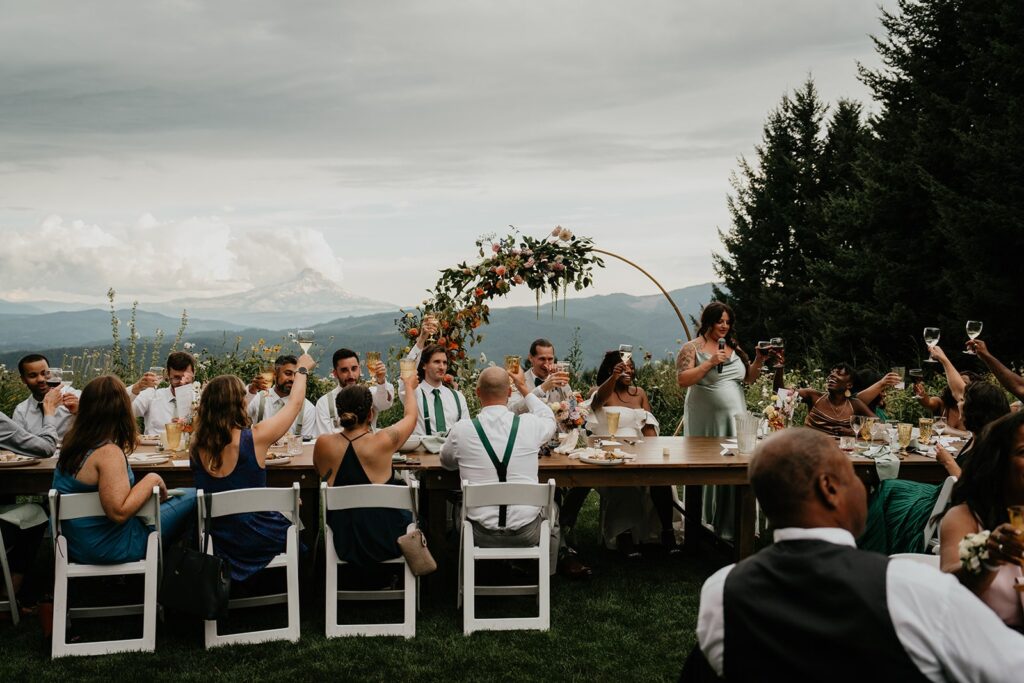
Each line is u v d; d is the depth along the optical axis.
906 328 17.66
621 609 4.57
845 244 20.61
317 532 5.25
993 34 16.73
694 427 6.03
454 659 3.89
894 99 20.02
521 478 4.50
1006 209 14.55
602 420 5.88
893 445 5.18
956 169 16.95
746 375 6.04
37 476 4.52
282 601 4.18
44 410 5.06
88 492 3.91
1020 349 15.31
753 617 1.60
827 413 5.75
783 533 1.68
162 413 6.10
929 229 17.69
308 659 3.88
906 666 1.46
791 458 1.67
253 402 6.05
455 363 7.41
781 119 31.58
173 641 4.09
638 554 5.62
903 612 1.47
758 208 30.47
